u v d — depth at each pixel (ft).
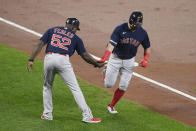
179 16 183.32
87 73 126.11
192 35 165.89
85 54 88.94
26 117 90.74
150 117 97.19
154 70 133.90
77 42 88.12
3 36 150.71
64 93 107.76
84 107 88.74
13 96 102.58
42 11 177.99
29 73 117.70
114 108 101.35
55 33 87.51
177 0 198.70
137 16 90.17
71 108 99.14
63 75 87.25
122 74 96.89
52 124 87.51
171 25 174.19
